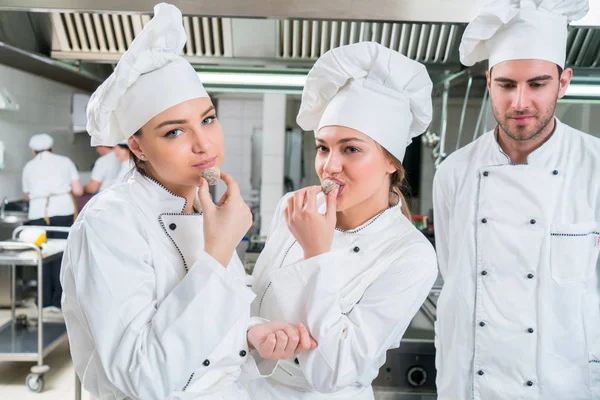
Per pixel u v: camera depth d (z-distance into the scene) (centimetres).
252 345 100
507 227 147
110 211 89
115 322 85
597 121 278
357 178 102
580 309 143
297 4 160
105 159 472
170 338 83
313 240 97
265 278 115
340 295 105
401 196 122
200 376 91
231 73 226
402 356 194
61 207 448
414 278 101
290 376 109
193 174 91
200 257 86
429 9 159
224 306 86
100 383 94
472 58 158
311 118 119
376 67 102
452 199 161
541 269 143
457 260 155
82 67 243
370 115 101
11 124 473
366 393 112
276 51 221
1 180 467
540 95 135
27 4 159
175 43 90
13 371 343
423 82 108
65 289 94
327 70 105
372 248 108
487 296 149
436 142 284
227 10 160
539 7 133
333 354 96
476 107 298
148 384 82
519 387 144
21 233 331
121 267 87
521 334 144
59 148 553
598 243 145
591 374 145
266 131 475
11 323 372
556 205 145
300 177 483
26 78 489
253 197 560
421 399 194
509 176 148
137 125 90
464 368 150
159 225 95
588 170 145
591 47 204
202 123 93
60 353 377
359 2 159
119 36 226
